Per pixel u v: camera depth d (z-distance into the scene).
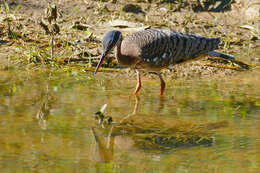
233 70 14.46
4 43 15.08
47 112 9.95
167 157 8.13
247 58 15.55
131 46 12.00
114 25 16.97
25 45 14.97
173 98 11.56
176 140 8.91
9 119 9.42
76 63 14.07
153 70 12.31
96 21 17.31
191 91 12.22
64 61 14.11
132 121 9.82
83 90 11.73
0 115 9.61
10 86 11.62
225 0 19.36
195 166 7.76
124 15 17.89
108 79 12.97
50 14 14.65
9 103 10.38
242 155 8.23
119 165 7.71
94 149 8.22
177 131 9.35
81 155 7.95
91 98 11.14
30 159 7.66
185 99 11.49
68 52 14.58
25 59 13.95
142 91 12.09
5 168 7.29
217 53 13.12
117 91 11.89
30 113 9.82
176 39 12.27
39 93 11.21
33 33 15.91
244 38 17.39
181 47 12.37
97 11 17.95
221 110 10.70
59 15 16.42
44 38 15.67
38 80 12.30
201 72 14.16
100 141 8.62
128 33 16.47
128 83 12.73
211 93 12.05
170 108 10.77
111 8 18.33
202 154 8.26
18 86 11.67
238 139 8.96
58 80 12.45
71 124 9.35
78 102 10.73
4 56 14.10
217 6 19.16
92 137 8.77
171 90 12.30
